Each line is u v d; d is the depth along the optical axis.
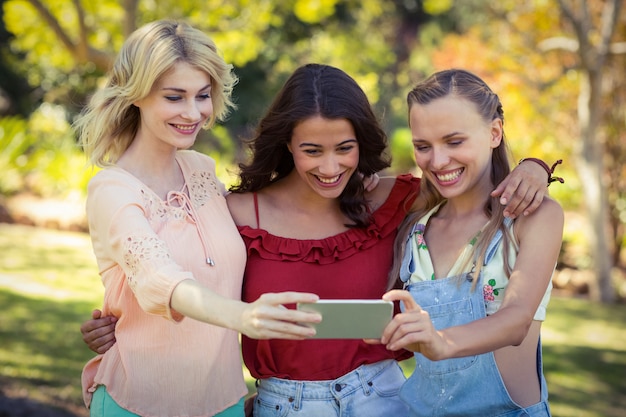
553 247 2.45
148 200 2.61
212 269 2.70
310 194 2.93
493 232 2.53
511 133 11.09
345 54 16.67
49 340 6.82
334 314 2.08
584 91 10.04
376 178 3.07
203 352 2.66
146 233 2.40
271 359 2.83
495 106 2.58
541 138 11.41
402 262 2.75
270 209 2.97
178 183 2.78
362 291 2.85
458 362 2.54
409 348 2.20
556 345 8.00
